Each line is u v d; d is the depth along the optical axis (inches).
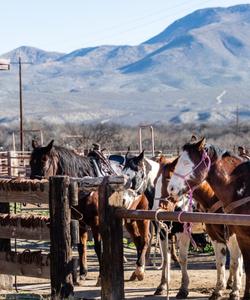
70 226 355.9
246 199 372.8
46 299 376.5
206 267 581.9
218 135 3176.7
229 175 382.3
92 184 348.5
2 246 395.2
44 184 368.8
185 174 386.0
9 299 388.5
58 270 354.9
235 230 370.3
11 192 382.0
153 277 526.6
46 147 468.1
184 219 323.9
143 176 495.2
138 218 338.0
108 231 343.0
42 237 369.7
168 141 2913.4
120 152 1249.4
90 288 466.3
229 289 458.3
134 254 671.1
